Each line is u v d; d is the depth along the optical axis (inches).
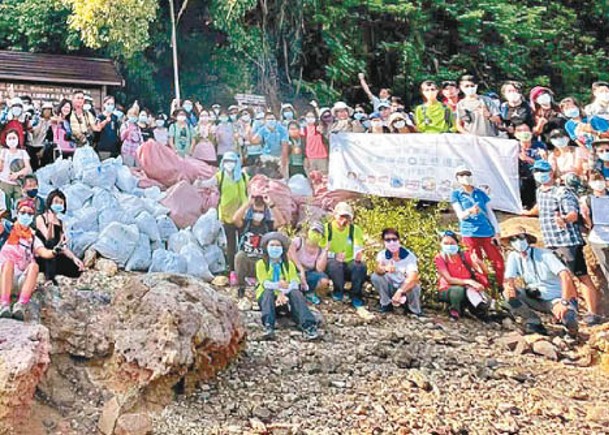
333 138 442.0
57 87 671.1
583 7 1002.7
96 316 228.5
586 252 344.5
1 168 363.3
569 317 301.4
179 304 219.6
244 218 339.9
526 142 426.0
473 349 285.9
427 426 211.9
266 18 842.8
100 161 418.6
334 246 326.0
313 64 876.6
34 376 187.5
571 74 947.3
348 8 878.4
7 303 227.5
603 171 362.0
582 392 246.4
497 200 415.2
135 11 732.0
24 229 242.4
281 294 283.6
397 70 887.7
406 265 324.2
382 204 417.7
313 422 211.2
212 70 847.1
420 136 425.4
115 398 207.5
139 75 804.0
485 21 921.5
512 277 315.9
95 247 344.2
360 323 306.5
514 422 218.5
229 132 482.9
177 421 205.2
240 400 221.3
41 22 793.6
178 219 383.6
